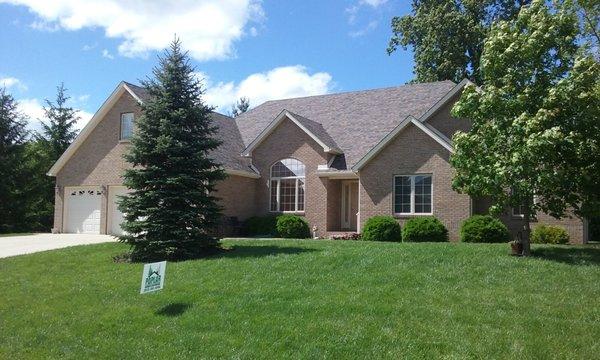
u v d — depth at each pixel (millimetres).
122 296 11633
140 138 16422
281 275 12297
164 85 16641
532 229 20578
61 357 8625
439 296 10227
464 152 14859
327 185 25266
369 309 9539
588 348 7754
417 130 22422
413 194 22359
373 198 23062
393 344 8086
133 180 16266
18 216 36062
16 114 36875
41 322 10383
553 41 14273
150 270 11070
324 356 7836
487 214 21062
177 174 16234
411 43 39344
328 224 25141
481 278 11539
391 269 12375
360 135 26547
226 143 27812
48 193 38875
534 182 13664
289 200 26391
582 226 20172
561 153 13734
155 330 9453
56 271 15023
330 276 11969
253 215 27016
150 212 15977
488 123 14750
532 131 13328
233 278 12297
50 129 43875
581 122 13516
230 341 8625
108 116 27359
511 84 14648
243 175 26203
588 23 18234
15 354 8812
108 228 26906
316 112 30094
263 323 9211
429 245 16078
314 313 9523
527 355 7574
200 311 10117
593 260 13172
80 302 11461
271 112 31953
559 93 13430
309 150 25953
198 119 16797
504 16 37219
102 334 9531
